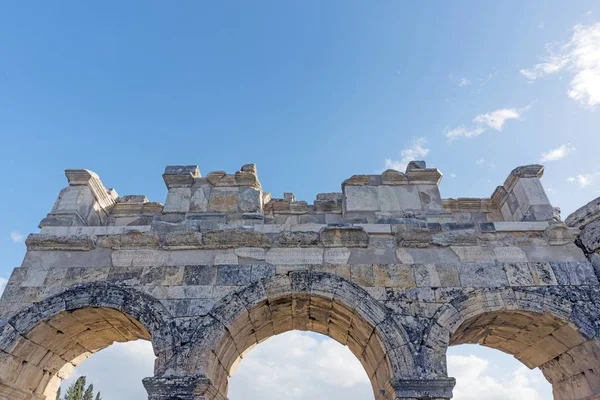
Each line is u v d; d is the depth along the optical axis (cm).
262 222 1167
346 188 1228
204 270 1037
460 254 1061
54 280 1029
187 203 1206
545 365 1182
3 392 958
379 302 984
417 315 966
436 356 915
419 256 1061
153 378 883
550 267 1036
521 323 1045
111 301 989
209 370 929
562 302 982
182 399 864
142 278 1027
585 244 1095
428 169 1244
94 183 1258
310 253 1066
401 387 870
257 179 1252
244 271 1034
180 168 1270
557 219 1175
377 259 1055
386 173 1242
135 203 1395
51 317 983
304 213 1370
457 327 956
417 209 1191
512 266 1038
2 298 1003
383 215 1178
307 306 1062
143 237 1079
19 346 966
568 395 1126
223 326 959
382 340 937
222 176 1240
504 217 1338
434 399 860
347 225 1097
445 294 996
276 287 1004
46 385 1120
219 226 1127
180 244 1074
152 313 973
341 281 1011
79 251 1076
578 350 1023
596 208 1093
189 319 966
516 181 1245
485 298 988
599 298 988
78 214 1162
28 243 1072
